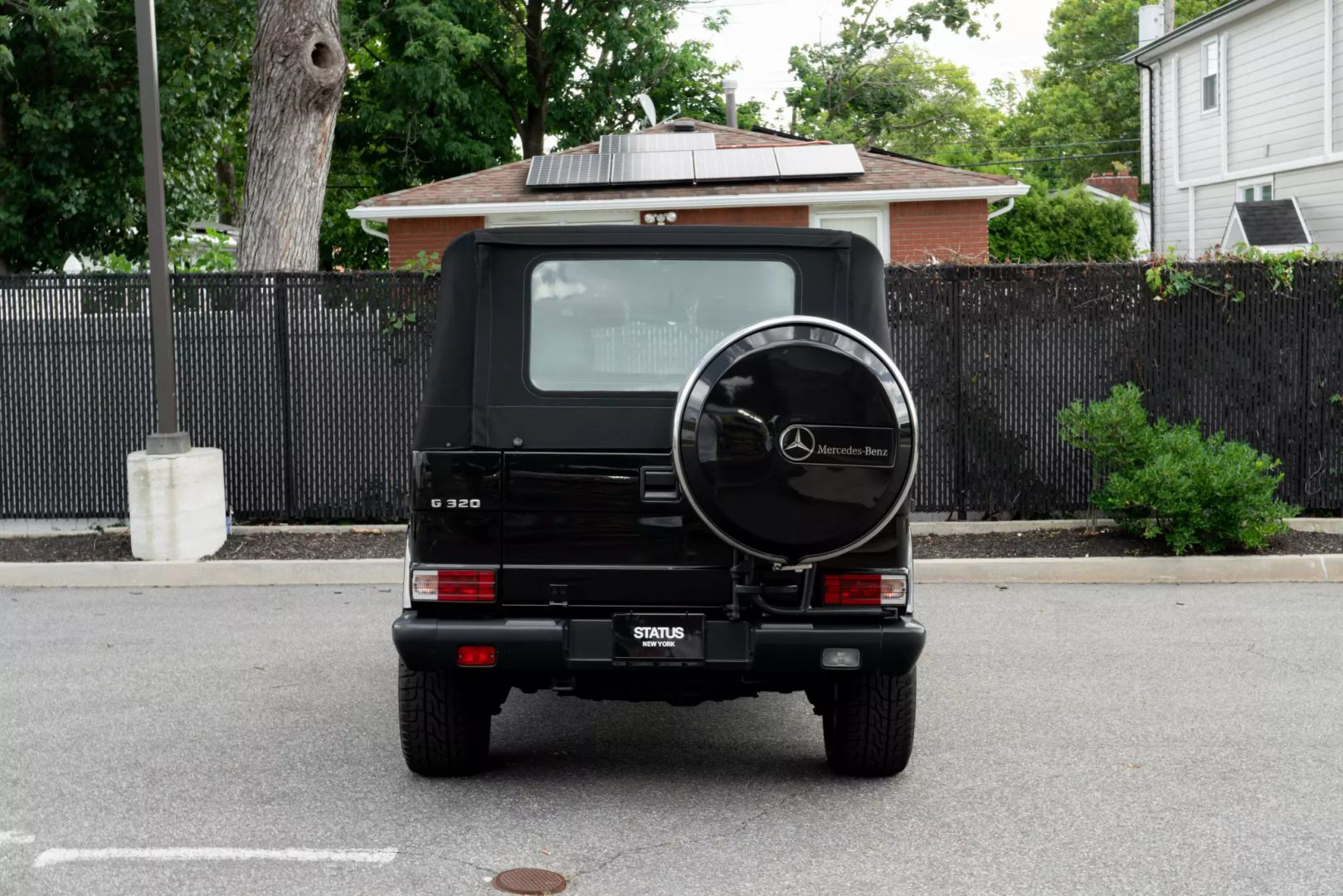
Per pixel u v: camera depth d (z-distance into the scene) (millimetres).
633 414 5293
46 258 24469
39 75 23859
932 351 11961
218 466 11273
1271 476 11680
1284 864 4734
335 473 12227
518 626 5141
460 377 5336
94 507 12242
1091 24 72688
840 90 44375
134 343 12125
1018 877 4621
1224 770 5844
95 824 5168
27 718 6742
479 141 33750
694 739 6508
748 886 4539
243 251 14516
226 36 25000
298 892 4473
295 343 12109
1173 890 4496
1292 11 24750
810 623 5223
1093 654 8086
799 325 4949
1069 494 12031
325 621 9164
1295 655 7977
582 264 5438
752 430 4844
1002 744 6277
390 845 4945
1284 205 23609
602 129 36500
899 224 20594
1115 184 58125
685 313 5457
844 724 5586
